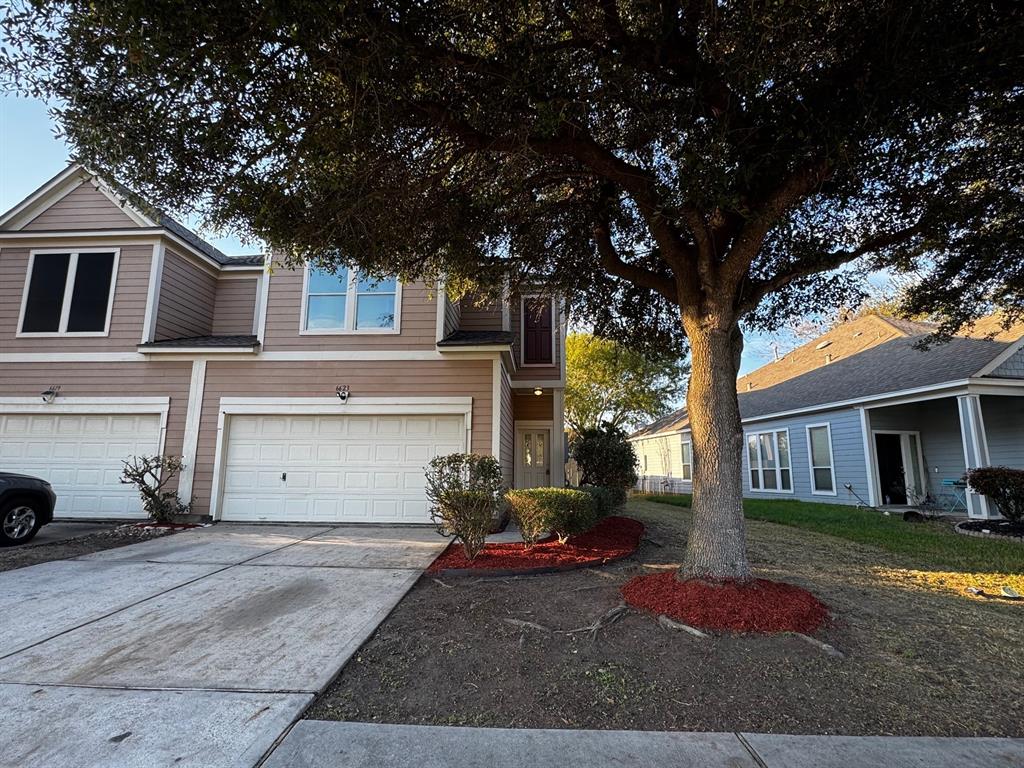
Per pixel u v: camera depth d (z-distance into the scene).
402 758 2.49
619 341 7.79
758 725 2.80
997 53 3.62
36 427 9.82
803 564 6.48
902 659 3.59
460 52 4.00
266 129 3.87
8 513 7.34
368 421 9.59
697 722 2.83
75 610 4.59
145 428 9.76
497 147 4.66
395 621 4.36
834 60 3.94
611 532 8.22
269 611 4.57
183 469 9.42
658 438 26.47
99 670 3.39
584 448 12.46
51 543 7.56
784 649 3.67
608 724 2.81
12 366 9.95
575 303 7.60
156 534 8.30
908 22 3.53
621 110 4.84
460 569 5.86
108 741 2.58
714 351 4.77
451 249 6.07
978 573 6.12
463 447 9.37
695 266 5.03
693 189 3.98
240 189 4.33
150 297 10.08
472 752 2.54
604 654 3.66
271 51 3.40
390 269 6.12
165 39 3.05
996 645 3.85
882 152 4.31
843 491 13.74
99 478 9.66
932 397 11.49
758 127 4.13
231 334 11.95
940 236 5.07
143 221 10.38
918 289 6.38
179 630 4.12
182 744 2.57
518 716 2.89
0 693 3.07
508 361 10.30
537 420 13.15
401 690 3.19
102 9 3.05
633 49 4.16
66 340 9.98
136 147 4.10
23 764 2.40
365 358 9.66
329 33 3.20
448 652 3.72
